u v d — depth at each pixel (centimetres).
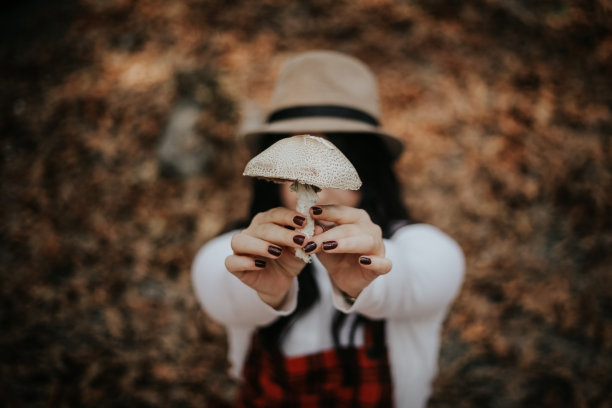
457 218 330
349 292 107
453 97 376
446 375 269
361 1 430
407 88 384
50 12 475
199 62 401
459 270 148
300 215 92
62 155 376
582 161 341
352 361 139
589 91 370
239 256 96
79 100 404
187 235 333
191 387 271
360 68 160
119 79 409
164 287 312
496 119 365
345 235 92
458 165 350
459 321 289
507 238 320
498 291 299
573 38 395
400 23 416
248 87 383
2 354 282
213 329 291
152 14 442
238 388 268
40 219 345
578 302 291
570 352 274
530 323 287
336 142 150
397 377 147
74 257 326
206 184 352
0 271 319
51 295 309
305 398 141
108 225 340
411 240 142
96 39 442
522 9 409
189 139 357
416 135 362
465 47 398
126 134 379
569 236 317
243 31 420
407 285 126
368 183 154
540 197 334
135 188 355
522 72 382
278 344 141
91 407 265
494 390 264
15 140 390
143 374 278
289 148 86
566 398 260
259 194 155
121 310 303
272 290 105
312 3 432
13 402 263
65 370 277
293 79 155
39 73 430
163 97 387
